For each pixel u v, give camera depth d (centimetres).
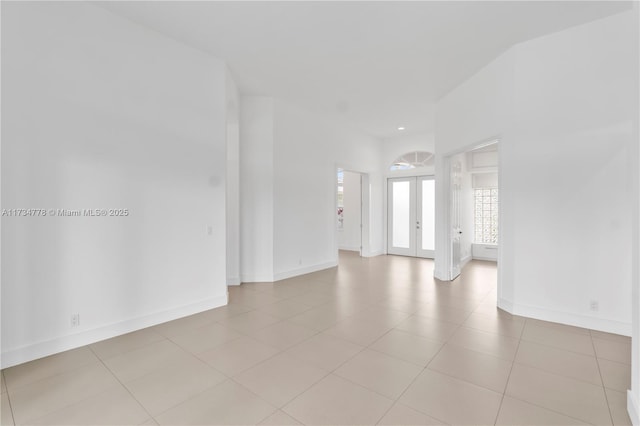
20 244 248
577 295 326
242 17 307
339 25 321
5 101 239
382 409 192
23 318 249
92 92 285
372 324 334
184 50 355
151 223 327
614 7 288
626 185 299
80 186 278
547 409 192
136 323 316
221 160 393
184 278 356
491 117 396
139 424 179
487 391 211
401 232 811
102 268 292
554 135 333
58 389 214
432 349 275
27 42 249
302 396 206
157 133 331
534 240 348
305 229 588
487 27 322
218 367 243
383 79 450
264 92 498
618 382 221
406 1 282
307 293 455
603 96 307
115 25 300
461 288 484
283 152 539
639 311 174
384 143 812
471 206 763
